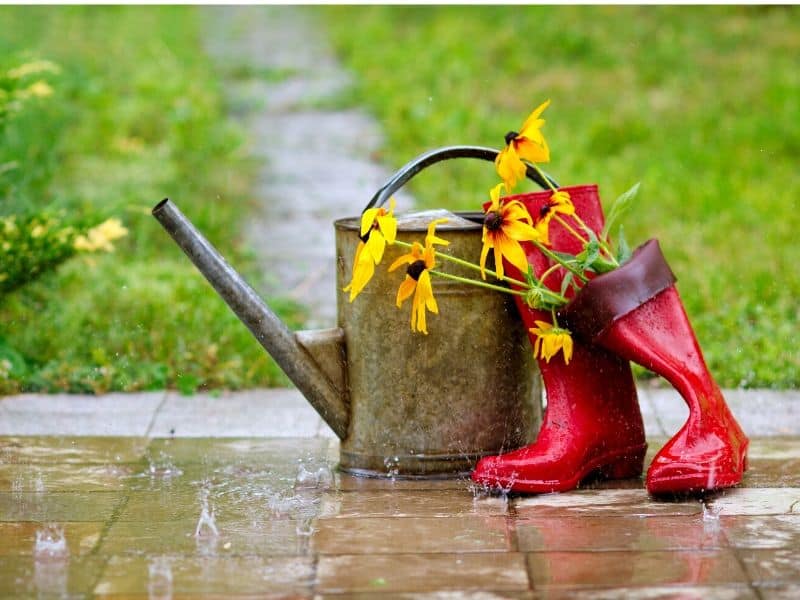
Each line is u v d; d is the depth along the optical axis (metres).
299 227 9.29
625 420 4.52
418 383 4.48
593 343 4.34
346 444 4.65
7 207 7.47
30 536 3.95
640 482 4.49
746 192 9.79
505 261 4.48
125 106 13.32
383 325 4.47
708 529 3.94
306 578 3.57
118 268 7.65
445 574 3.59
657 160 11.05
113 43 18.56
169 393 5.93
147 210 7.45
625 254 4.43
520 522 4.04
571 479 4.36
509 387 4.57
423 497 4.32
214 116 13.34
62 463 4.81
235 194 10.20
